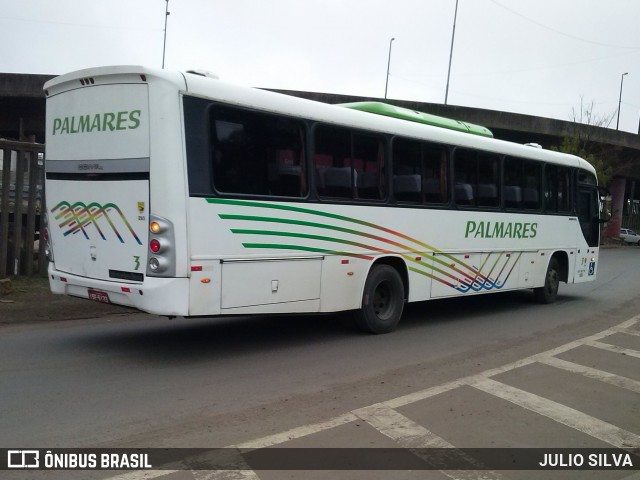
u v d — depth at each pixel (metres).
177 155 6.02
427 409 5.48
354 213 7.85
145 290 6.09
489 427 5.10
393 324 8.70
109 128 6.41
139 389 5.77
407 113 9.20
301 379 6.30
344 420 5.12
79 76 6.58
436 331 9.17
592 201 13.34
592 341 8.75
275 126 6.93
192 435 4.67
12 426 4.75
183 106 6.07
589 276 13.39
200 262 6.18
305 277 7.27
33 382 5.88
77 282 6.88
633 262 26.41
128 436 4.61
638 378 6.79
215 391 5.79
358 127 7.88
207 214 6.23
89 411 5.12
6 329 8.16
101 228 6.61
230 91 6.46
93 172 6.61
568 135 35.81
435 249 9.18
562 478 4.20
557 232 12.12
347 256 7.80
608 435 5.04
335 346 7.85
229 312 6.48
